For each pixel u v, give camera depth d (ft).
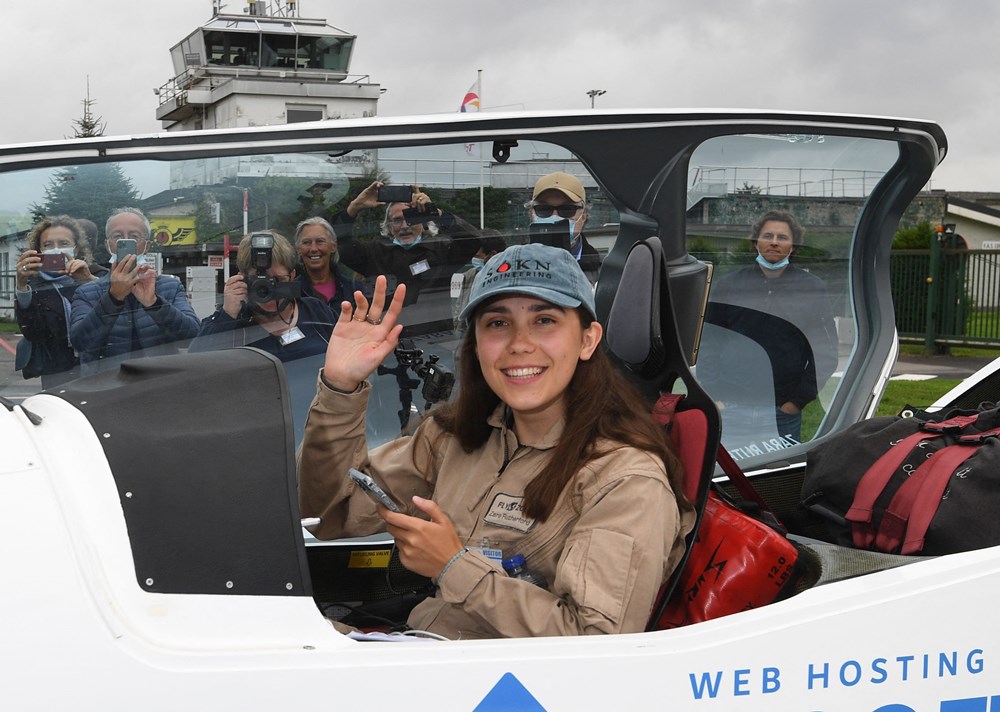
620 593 5.17
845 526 6.47
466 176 10.27
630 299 6.23
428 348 10.78
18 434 4.37
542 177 10.44
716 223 11.41
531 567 5.74
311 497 6.42
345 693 4.14
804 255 11.96
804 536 7.14
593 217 10.66
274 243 10.17
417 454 6.68
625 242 10.81
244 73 102.83
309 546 8.02
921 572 5.05
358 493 6.43
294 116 99.14
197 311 10.25
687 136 10.50
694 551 5.98
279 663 4.11
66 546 4.01
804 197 11.62
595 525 5.35
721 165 11.12
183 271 10.05
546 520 5.65
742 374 12.19
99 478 4.31
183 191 9.71
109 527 4.19
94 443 4.43
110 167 9.33
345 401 6.13
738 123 10.54
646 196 10.55
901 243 64.13
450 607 5.83
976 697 5.06
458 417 6.23
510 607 5.22
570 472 5.54
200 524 4.35
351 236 10.36
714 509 6.06
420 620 5.99
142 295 9.98
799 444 11.60
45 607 3.89
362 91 99.66
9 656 3.80
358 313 6.19
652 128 10.37
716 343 12.07
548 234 10.67
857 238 12.10
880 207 11.98
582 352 5.78
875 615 4.84
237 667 4.05
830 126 10.87
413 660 4.23
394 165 10.09
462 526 6.06
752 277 11.82
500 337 5.75
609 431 5.63
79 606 3.93
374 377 10.41
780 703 4.68
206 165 9.67
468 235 10.57
